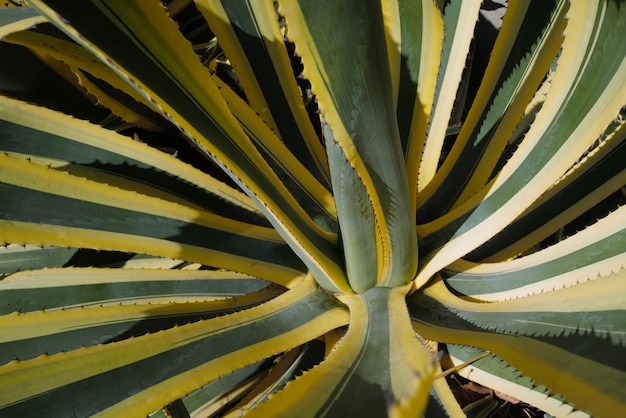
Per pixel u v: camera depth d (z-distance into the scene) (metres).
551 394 0.85
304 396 0.73
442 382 1.16
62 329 1.16
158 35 0.81
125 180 1.46
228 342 1.10
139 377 0.98
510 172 1.22
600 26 0.95
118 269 1.43
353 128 0.86
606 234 1.19
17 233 1.20
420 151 1.29
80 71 1.62
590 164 1.38
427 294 1.27
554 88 1.09
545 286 1.23
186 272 1.46
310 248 1.11
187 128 0.85
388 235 1.08
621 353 0.82
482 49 2.18
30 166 1.22
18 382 0.90
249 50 1.42
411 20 1.24
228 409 1.49
